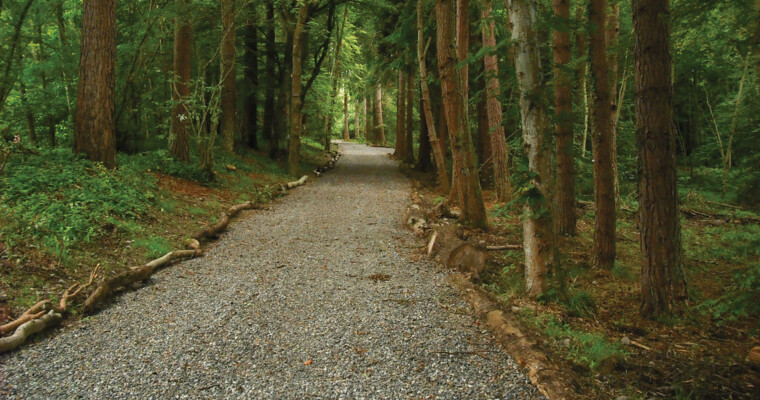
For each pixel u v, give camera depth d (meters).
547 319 4.61
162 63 14.88
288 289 5.66
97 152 9.33
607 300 5.70
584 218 11.95
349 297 5.41
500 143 12.91
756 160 13.74
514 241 8.80
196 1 12.27
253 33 19.70
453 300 5.36
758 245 3.53
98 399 3.20
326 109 29.05
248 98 21.45
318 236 8.77
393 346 4.09
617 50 10.35
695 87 20.52
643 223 5.10
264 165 18.09
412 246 8.16
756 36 4.36
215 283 5.85
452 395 3.28
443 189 15.74
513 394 3.29
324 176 19.92
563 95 7.80
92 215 6.93
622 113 21.45
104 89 9.36
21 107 11.66
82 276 5.52
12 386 3.36
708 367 3.74
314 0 17.72
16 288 4.77
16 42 10.29
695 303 5.34
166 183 10.74
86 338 4.21
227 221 9.11
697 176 20.70
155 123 15.76
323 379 3.50
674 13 5.09
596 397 3.23
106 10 9.30
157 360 3.79
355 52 31.73
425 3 13.38
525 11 5.05
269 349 4.01
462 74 11.98
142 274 5.78
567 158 9.09
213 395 3.26
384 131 46.72
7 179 7.10
